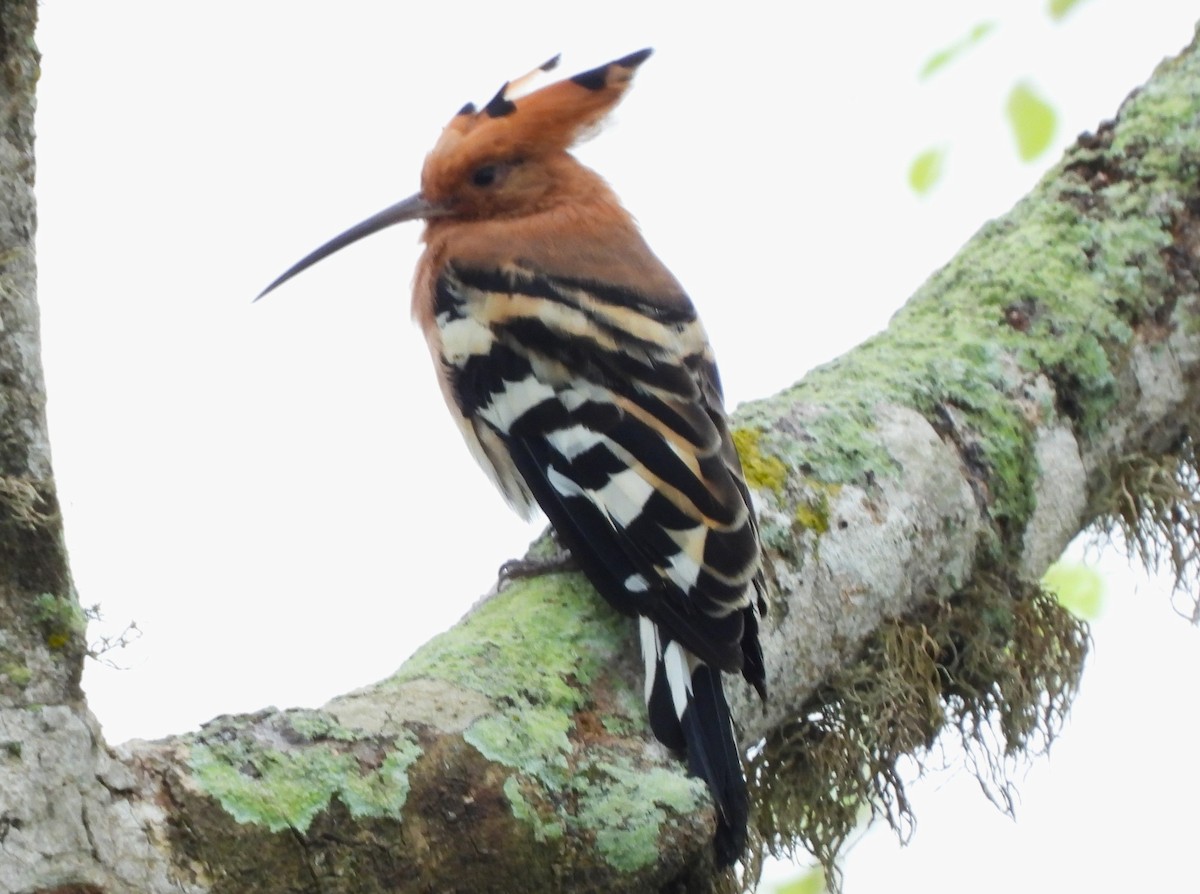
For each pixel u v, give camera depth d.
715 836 6.33
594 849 5.86
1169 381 9.03
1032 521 8.39
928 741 7.87
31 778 4.83
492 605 7.18
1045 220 9.27
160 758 5.25
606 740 6.32
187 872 5.09
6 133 4.97
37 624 4.93
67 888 4.84
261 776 5.37
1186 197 9.28
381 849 5.47
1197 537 8.94
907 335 8.79
